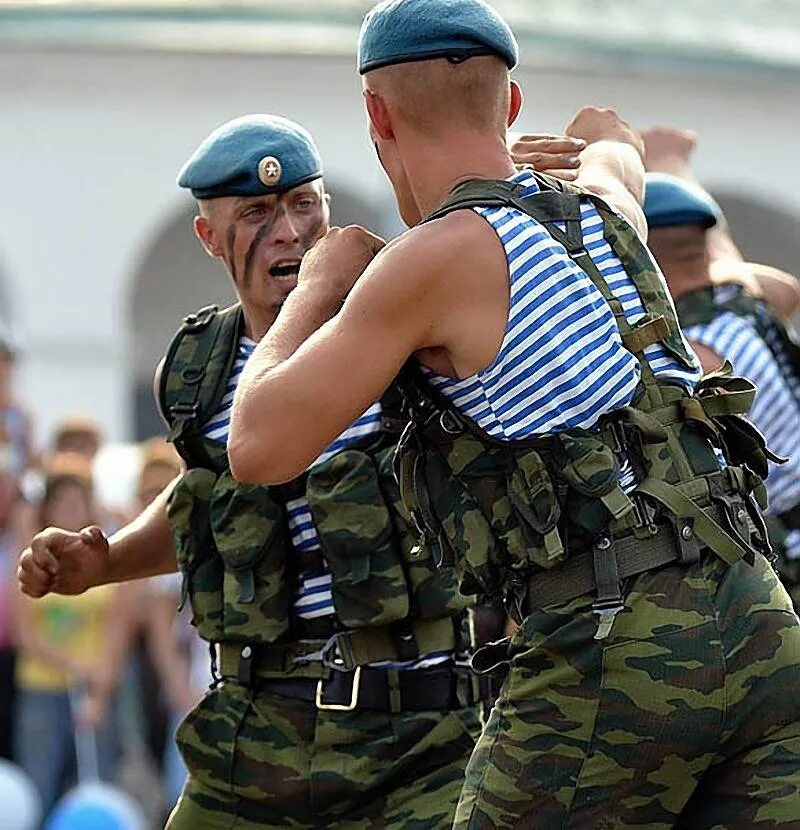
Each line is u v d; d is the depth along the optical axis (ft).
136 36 132.77
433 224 28.53
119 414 133.49
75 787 68.08
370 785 35.29
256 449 28.48
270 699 36.17
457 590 35.27
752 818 28.37
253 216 36.91
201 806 36.76
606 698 28.07
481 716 36.04
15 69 132.57
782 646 28.35
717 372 29.58
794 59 143.02
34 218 133.69
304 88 135.03
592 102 141.28
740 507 28.86
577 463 28.09
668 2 144.87
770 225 148.46
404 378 29.40
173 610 69.15
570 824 28.37
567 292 28.53
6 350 73.00
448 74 28.99
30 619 67.36
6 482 67.56
